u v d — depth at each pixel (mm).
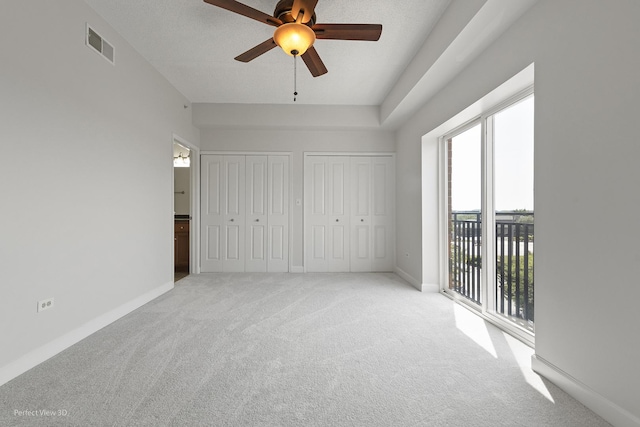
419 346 2217
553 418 1430
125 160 2955
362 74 3703
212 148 5051
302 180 5102
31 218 1920
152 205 3477
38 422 1385
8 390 1642
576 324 1583
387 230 5125
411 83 3332
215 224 5066
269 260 5090
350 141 5117
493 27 2180
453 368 1901
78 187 2328
